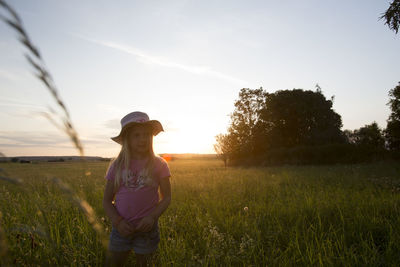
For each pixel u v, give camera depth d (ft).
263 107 140.15
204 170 85.20
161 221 13.17
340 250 9.38
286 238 10.76
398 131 100.07
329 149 91.50
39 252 7.84
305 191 22.48
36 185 19.98
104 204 8.05
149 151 8.65
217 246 9.37
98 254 9.06
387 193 20.43
